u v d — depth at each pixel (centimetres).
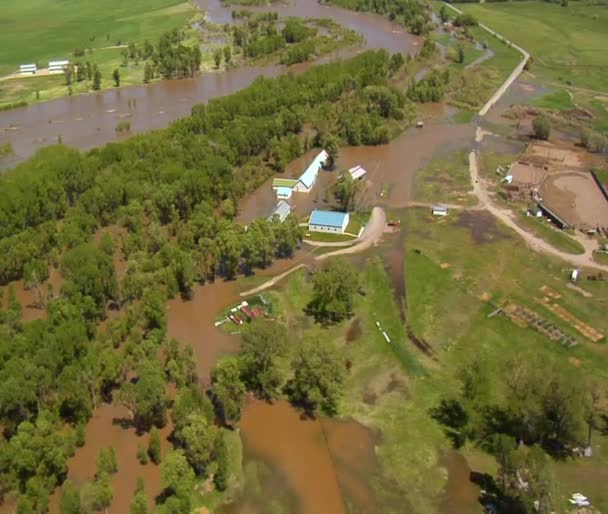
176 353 15425
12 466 12206
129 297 17850
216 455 12950
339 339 16750
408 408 14550
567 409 13100
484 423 13950
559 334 16625
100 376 14612
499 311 17512
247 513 12219
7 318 15738
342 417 14400
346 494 12638
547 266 19488
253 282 18988
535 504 11419
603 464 13000
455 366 15700
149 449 13225
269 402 14862
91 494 11862
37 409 13725
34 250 19000
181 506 11638
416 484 12781
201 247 19425
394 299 18138
